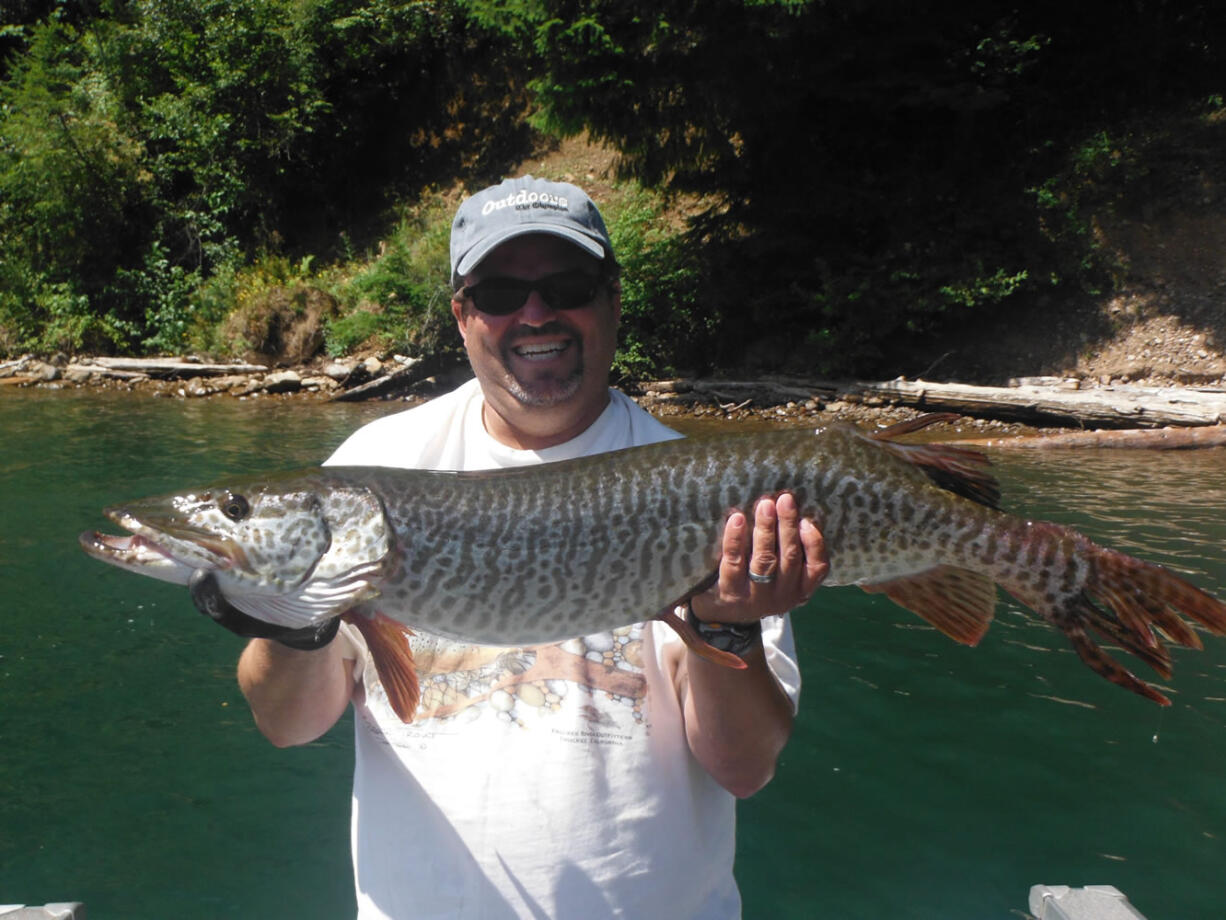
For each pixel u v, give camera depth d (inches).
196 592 35.0
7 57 438.3
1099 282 260.8
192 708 82.3
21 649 94.2
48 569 117.6
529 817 34.2
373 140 416.2
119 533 132.0
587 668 36.5
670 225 331.6
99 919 54.4
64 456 187.0
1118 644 35.9
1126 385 236.7
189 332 344.2
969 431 228.1
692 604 35.0
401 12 403.2
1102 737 75.5
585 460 37.1
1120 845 61.1
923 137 294.0
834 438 37.1
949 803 66.7
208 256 380.5
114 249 371.9
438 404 42.3
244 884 58.4
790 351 283.7
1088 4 292.4
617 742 35.4
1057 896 48.6
